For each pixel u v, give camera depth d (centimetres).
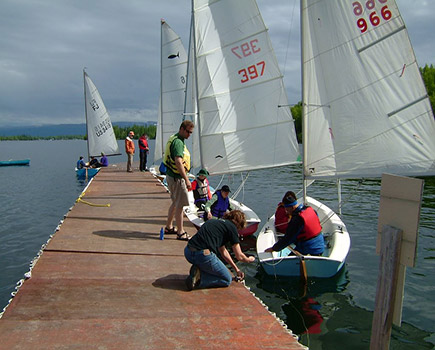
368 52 676
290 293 541
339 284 574
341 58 688
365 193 1416
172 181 594
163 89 1722
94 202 955
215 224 419
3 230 1018
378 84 680
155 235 632
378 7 657
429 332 438
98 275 446
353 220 991
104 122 2369
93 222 717
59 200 1516
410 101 670
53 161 3947
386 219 315
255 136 907
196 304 379
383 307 315
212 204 738
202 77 887
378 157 698
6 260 766
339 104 699
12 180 2178
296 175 2173
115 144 2416
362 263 674
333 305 505
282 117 911
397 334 434
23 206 1383
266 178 2042
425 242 788
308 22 691
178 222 602
